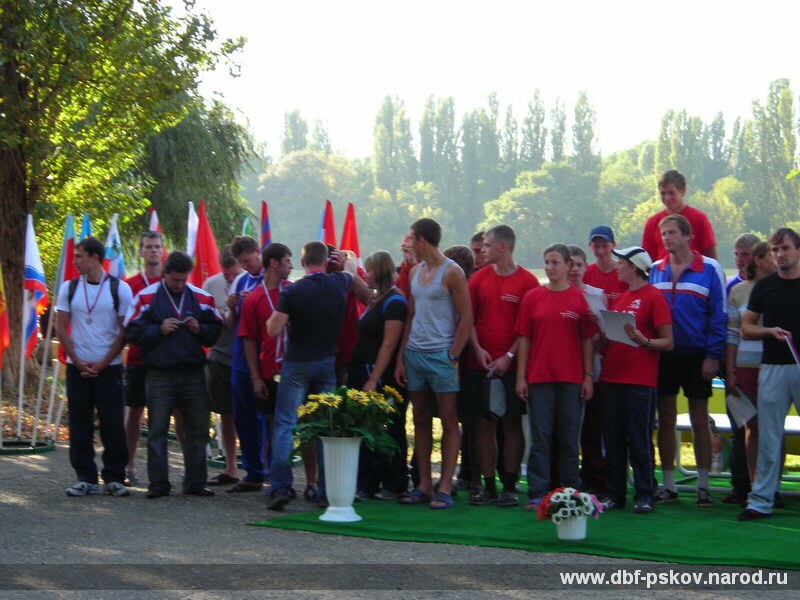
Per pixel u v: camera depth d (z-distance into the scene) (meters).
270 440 9.30
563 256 7.94
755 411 8.19
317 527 7.32
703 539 6.91
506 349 8.18
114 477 8.61
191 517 7.70
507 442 8.38
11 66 14.38
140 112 16.09
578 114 112.00
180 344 8.41
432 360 8.05
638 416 7.90
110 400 8.53
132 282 9.38
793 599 5.53
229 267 9.62
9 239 14.64
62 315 8.43
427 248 8.11
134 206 18.80
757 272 8.16
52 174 16.02
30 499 8.27
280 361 8.38
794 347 7.34
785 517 7.68
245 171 26.73
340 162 117.94
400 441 8.66
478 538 6.95
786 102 97.56
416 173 122.62
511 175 118.25
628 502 8.49
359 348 8.56
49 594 5.61
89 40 14.99
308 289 7.89
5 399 13.92
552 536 7.00
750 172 99.69
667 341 7.85
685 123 109.50
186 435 8.62
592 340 8.08
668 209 9.14
